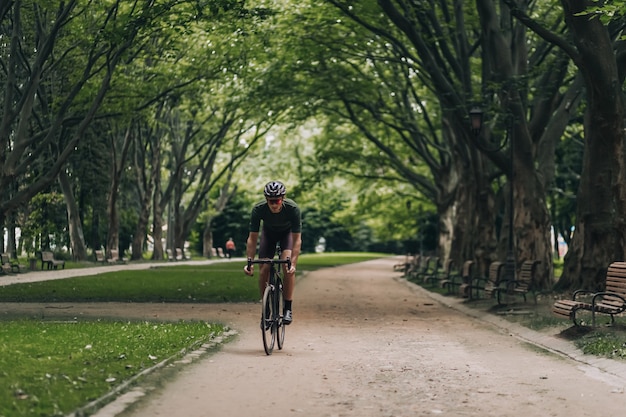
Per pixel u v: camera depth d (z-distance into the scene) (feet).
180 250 216.54
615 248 71.31
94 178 172.76
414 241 329.52
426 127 153.07
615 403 28.30
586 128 79.00
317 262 226.17
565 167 188.96
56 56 111.34
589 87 71.05
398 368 36.58
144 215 192.65
